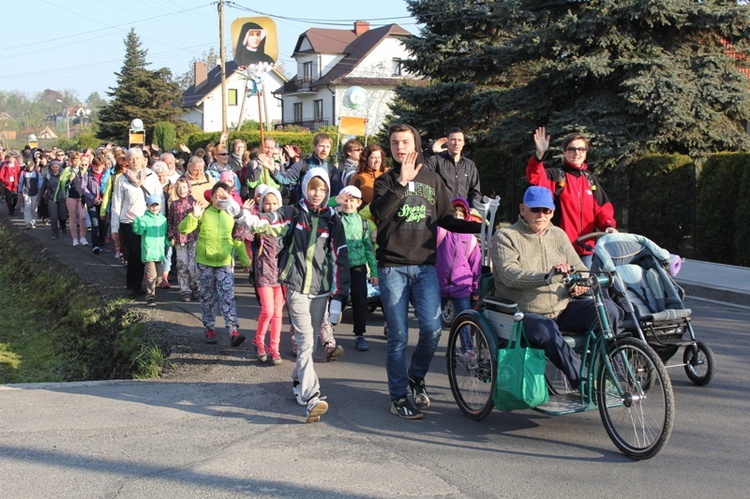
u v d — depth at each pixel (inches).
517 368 210.1
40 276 581.0
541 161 280.5
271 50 1128.8
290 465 194.9
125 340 362.9
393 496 176.1
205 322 336.2
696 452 202.8
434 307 231.8
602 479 185.5
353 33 2406.5
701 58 729.6
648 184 665.6
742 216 576.4
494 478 186.4
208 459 198.7
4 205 1153.4
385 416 235.8
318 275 237.0
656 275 261.3
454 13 958.4
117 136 2370.8
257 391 263.6
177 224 419.2
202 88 3031.5
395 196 223.9
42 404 245.3
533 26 825.5
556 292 223.8
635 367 207.6
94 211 626.2
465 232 235.5
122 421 229.3
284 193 452.8
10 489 178.9
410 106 994.1
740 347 320.8
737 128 763.4
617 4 720.3
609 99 737.0
